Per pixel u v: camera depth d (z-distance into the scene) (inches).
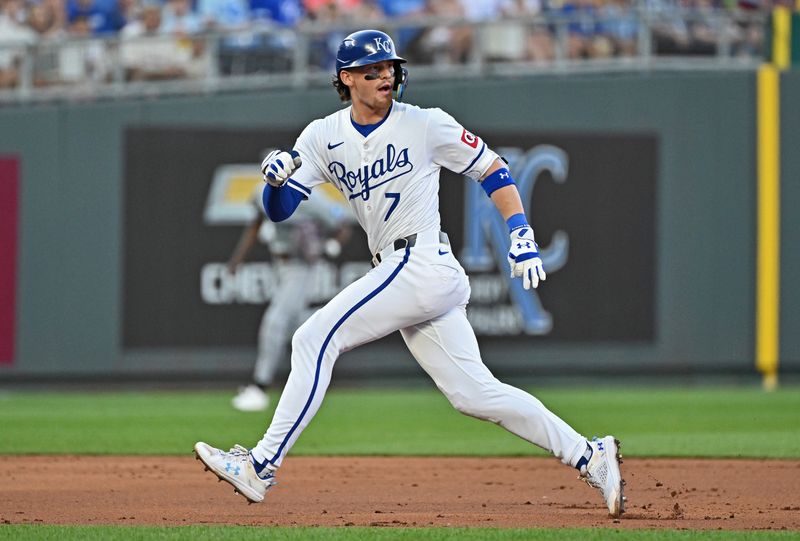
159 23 2273.6
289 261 1749.5
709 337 2118.6
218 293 2058.3
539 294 2084.2
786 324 2130.9
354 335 723.4
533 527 722.8
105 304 2062.0
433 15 2326.5
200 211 2062.0
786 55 2134.6
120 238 2059.5
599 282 2098.9
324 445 1322.6
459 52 2116.1
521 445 1321.4
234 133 2064.5
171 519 780.6
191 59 2107.5
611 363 2098.9
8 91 2119.8
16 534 689.6
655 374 2118.6
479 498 906.7
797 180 2128.4
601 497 912.9
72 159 2062.0
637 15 2071.9
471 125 2086.6
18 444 1317.7
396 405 1836.9
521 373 2082.9
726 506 846.5
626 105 2103.8
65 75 2112.5
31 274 2060.8
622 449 1250.6
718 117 2117.4
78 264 2062.0
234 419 1596.9
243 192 2058.3
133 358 2059.5
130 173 2062.0
